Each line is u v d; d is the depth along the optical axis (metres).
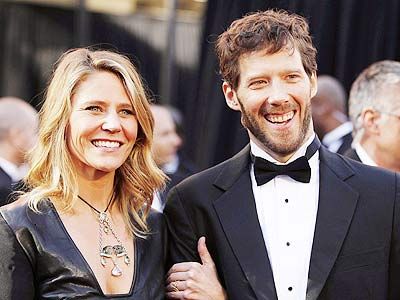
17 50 5.58
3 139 4.64
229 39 2.77
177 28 5.54
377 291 2.68
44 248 2.54
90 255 2.58
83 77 2.61
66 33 5.59
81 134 2.59
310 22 4.91
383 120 3.52
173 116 4.96
